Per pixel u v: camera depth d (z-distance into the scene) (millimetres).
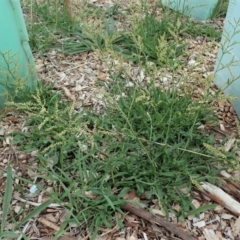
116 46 2594
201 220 1713
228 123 2137
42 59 2516
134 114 2018
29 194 1791
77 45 2598
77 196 1689
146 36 2619
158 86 2195
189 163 1868
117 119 1992
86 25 2195
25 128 2057
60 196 1754
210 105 2197
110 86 2270
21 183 1829
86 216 1688
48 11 2846
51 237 1646
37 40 2590
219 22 2980
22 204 1754
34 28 2664
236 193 1793
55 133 1772
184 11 2980
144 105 2027
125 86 2266
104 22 2773
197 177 1770
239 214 1718
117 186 1786
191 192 1792
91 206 1688
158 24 2742
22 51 2045
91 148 1885
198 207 1742
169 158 1811
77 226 1671
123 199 1720
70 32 2719
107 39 1937
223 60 2230
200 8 2936
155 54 2477
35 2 2869
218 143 2008
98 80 2371
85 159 1863
